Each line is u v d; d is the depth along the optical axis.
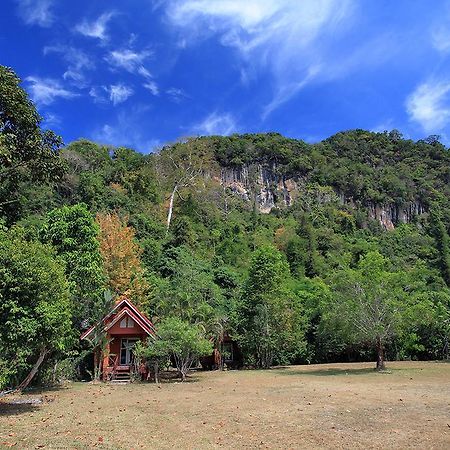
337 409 11.69
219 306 32.22
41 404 13.32
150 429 9.31
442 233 66.38
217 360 30.77
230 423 9.88
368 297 24.28
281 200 89.25
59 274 12.17
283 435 8.63
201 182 67.25
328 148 105.69
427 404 12.41
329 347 35.28
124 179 51.41
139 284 29.88
